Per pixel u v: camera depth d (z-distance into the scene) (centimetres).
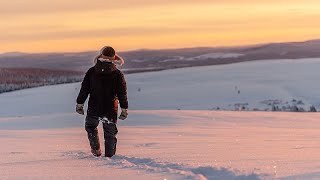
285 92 12294
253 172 425
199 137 1054
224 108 10781
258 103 11100
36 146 837
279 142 867
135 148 783
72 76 16700
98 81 686
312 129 1445
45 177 435
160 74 17412
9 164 535
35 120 2017
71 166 512
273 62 19475
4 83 15200
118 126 1627
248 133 1207
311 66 17012
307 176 408
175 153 653
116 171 470
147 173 454
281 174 417
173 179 420
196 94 12838
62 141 986
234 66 19112
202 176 437
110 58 688
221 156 600
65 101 11544
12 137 1093
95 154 681
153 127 1530
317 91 12088
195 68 19450
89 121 689
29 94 13225
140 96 12962
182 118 1934
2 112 10294
